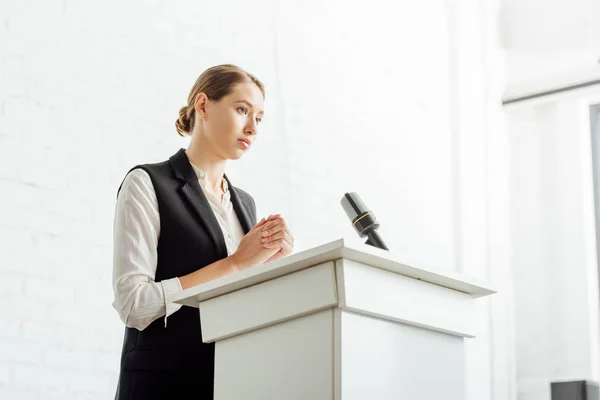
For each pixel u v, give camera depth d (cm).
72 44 292
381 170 405
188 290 132
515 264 475
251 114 191
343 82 396
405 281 125
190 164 182
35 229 270
